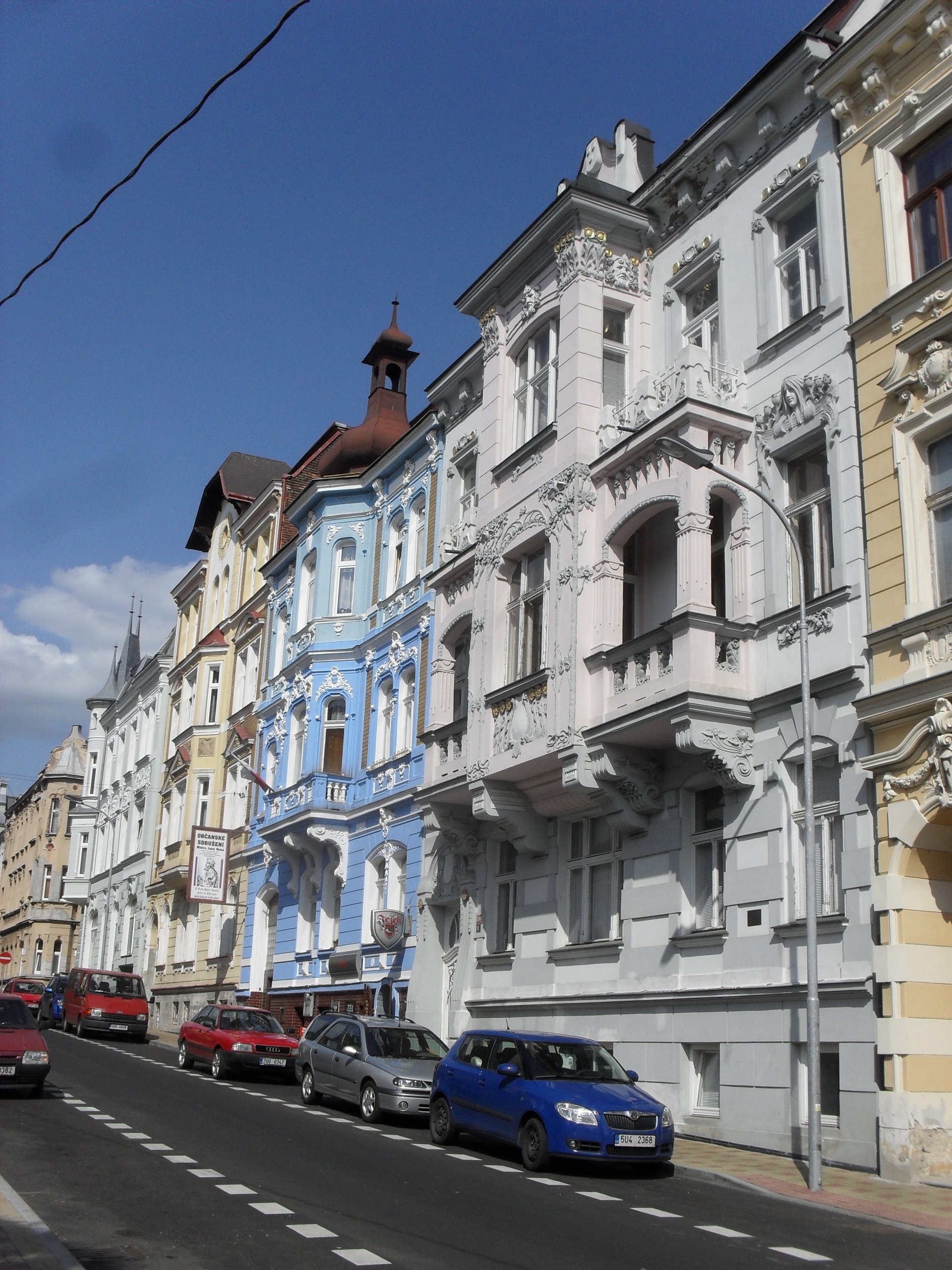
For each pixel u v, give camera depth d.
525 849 21.53
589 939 19.89
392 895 27.55
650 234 21.47
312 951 30.91
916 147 16.12
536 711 19.94
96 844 58.34
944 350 14.89
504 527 22.05
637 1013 18.05
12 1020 18.19
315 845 31.25
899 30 15.91
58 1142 13.53
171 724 46.75
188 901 41.56
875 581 15.27
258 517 40.16
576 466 20.00
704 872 17.67
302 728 32.97
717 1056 16.70
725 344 19.03
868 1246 10.03
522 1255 9.07
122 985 36.41
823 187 17.41
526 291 22.77
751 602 17.41
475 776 21.25
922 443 15.09
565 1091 13.49
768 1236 10.27
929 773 13.92
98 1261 8.41
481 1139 15.09
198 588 46.56
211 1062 23.72
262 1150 13.65
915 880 14.12
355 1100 17.56
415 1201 11.05
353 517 32.59
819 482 16.94
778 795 16.19
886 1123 13.34
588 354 20.66
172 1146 13.52
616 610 19.03
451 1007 23.77
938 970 13.95
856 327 16.16
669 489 18.00
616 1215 10.91
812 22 18.55
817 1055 12.76
